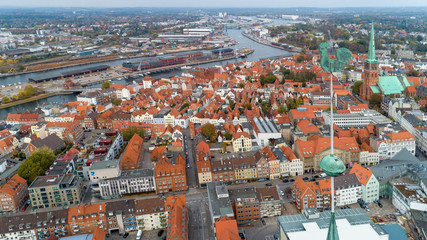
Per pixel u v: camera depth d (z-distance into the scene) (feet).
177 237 597.52
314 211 631.56
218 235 607.37
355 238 566.36
